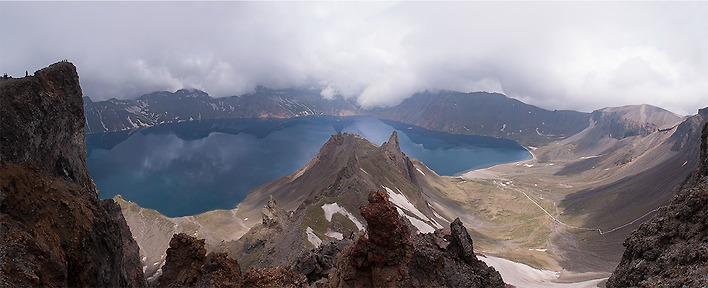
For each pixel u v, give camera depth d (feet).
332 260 195.83
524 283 333.83
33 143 156.35
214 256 136.05
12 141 144.56
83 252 119.03
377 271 119.96
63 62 194.08
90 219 129.59
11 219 100.73
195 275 129.59
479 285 142.20
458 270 144.66
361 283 122.62
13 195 107.04
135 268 193.77
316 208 400.26
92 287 118.11
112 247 141.08
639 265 150.20
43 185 120.98
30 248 94.53
